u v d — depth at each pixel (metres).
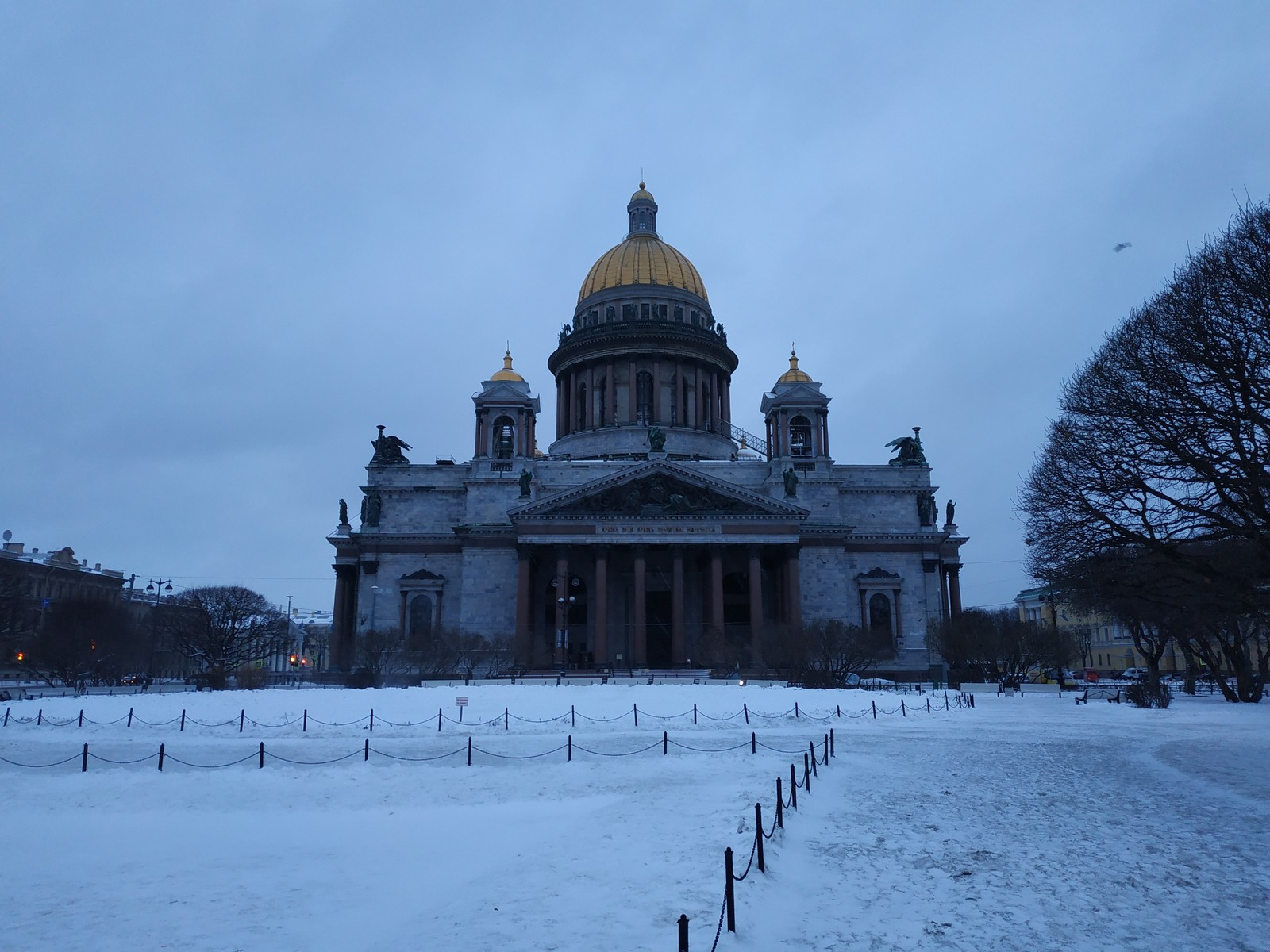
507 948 13.59
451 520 106.25
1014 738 42.12
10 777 34.44
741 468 109.12
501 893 16.77
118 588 162.00
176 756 38.75
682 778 31.84
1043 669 93.44
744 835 20.27
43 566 138.62
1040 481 45.44
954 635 89.06
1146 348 40.84
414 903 18.33
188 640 120.75
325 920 17.44
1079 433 43.25
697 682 74.38
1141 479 39.16
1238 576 37.41
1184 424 37.66
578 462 106.88
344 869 21.55
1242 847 19.16
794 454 111.69
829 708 56.25
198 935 16.58
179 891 19.78
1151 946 13.28
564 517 94.38
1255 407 36.84
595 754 38.97
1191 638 79.50
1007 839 20.20
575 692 60.44
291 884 20.30
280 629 141.50
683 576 101.75
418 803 29.95
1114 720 51.62
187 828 26.81
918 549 106.75
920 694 67.12
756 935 13.83
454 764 37.09
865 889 16.34
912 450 111.50
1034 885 16.48
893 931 14.09
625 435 116.88
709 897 15.62
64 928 17.14
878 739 42.47
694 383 123.00
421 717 51.84
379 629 97.56
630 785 31.02
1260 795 25.22
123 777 34.22
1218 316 37.91
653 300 125.69
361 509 107.94
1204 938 13.63
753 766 33.91
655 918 14.68
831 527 102.94
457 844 23.84
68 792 31.72
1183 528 38.59
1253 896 15.63
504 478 104.44
